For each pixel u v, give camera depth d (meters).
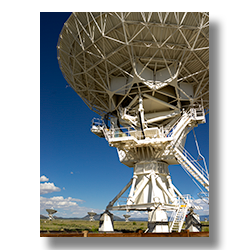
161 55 19.44
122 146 21.70
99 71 21.03
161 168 22.88
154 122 23.42
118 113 22.78
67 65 21.36
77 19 18.12
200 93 22.11
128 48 18.16
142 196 22.27
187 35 18.30
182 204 22.38
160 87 19.86
